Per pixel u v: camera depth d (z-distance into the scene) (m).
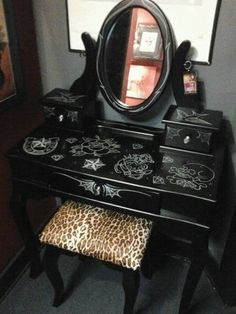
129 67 1.23
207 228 1.02
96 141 1.27
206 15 1.11
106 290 1.51
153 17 1.13
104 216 1.22
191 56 1.20
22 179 1.21
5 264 1.49
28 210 1.60
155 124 1.38
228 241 1.35
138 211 1.08
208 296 1.49
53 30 1.33
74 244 1.15
